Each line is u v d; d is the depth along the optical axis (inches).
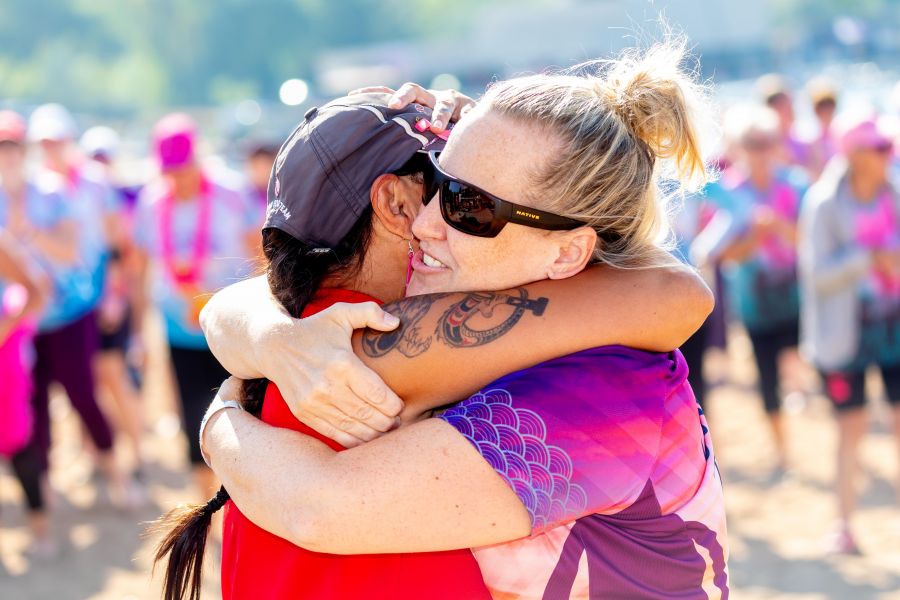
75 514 358.9
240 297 95.5
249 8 4977.9
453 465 78.7
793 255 362.9
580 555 81.4
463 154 83.7
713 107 91.6
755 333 372.5
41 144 385.1
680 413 85.7
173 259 306.0
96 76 4921.3
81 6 5009.8
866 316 294.5
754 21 1630.2
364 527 78.9
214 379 312.8
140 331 447.2
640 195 84.7
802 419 446.6
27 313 283.1
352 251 94.2
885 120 383.6
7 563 319.6
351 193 92.3
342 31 5162.4
